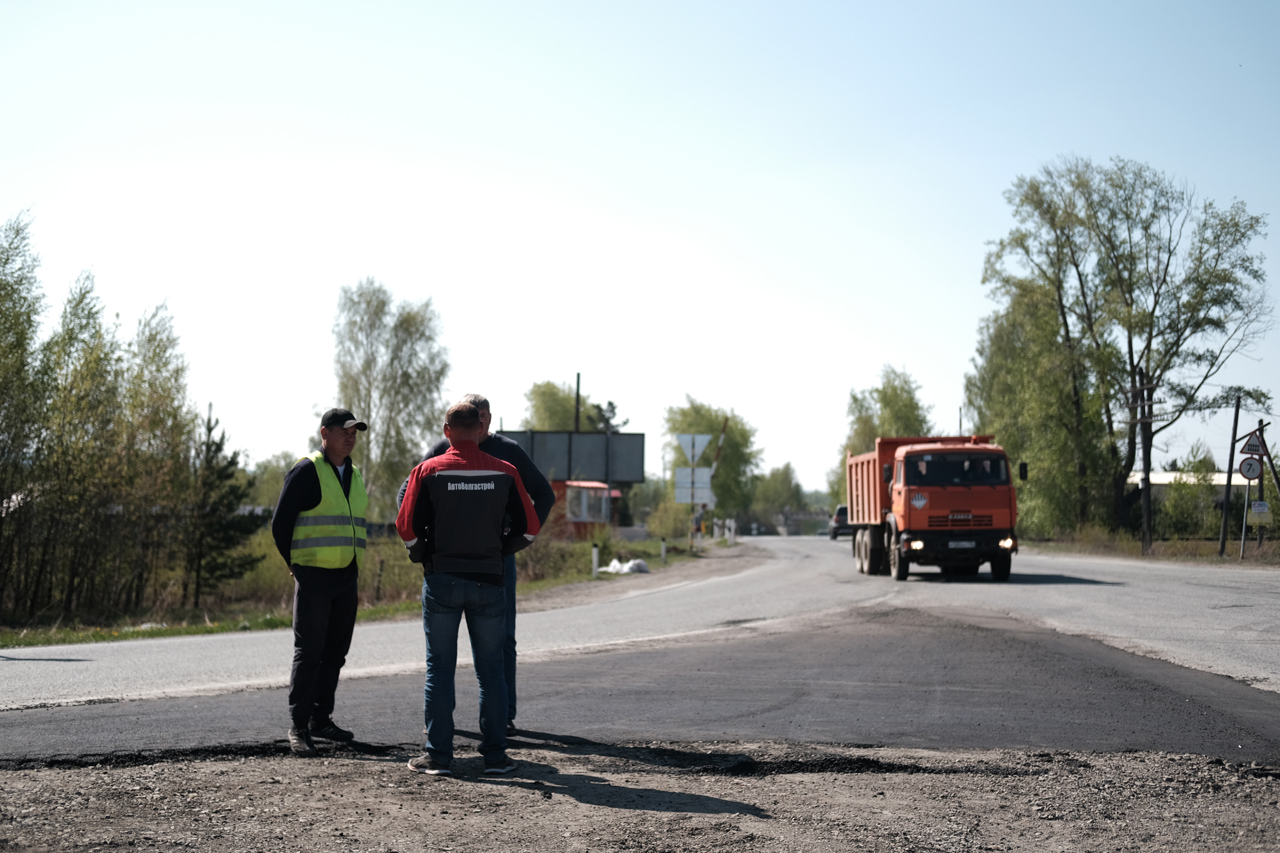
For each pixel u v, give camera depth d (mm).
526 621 14180
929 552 20781
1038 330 44625
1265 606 14883
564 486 49438
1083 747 5969
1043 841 4207
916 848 4027
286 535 5648
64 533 27594
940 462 21016
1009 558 20969
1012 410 46438
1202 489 43500
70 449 27062
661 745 5906
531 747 5793
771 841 4027
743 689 7918
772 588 20297
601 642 11266
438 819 4223
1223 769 5496
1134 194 42906
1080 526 41750
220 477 32125
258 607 31484
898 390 78125
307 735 5582
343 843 3844
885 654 9977
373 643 11367
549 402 91125
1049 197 44062
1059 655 9828
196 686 7859
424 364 57562
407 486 5336
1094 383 43125
